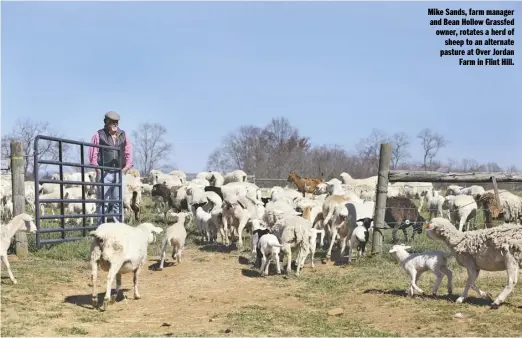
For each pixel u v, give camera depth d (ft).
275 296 35.88
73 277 39.81
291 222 42.06
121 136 57.11
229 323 29.43
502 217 63.26
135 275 34.58
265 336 26.99
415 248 49.01
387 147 48.01
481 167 200.85
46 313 30.01
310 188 111.04
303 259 42.04
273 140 248.93
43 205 71.05
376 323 29.22
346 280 39.65
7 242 36.40
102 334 27.04
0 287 35.06
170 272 43.83
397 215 52.85
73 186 88.69
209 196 66.69
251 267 44.98
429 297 33.27
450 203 61.41
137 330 28.04
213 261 47.83
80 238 51.70
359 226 45.34
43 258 45.60
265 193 108.37
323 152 228.43
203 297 35.68
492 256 30.94
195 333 27.40
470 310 30.25
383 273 41.42
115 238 30.99
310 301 34.37
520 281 37.50
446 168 221.05
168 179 95.30
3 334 25.86
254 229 48.60
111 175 56.18
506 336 26.11
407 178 48.14
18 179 47.09
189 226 66.85
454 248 32.27
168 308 32.89
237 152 244.83
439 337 26.40
